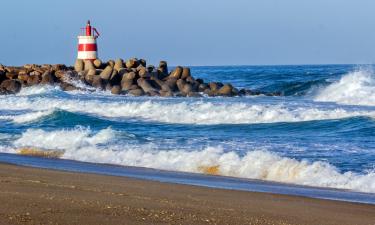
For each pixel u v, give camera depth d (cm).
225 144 2789
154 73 6391
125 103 4506
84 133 2998
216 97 5775
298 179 2041
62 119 3816
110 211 1336
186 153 2438
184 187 1812
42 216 1255
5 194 1482
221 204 1536
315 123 3553
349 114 3775
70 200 1441
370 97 4962
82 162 2425
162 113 4156
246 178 2091
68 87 6188
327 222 1380
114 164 2383
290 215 1436
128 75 6244
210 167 2245
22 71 6544
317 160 2392
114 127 3662
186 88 6225
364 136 3106
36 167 2244
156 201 1514
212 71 15075
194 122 3875
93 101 4919
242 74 11300
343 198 1744
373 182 1967
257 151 2383
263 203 1591
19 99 5284
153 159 2417
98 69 6600
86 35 6669
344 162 2356
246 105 4178
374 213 1510
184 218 1311
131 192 1655
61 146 2775
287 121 3703
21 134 3142
